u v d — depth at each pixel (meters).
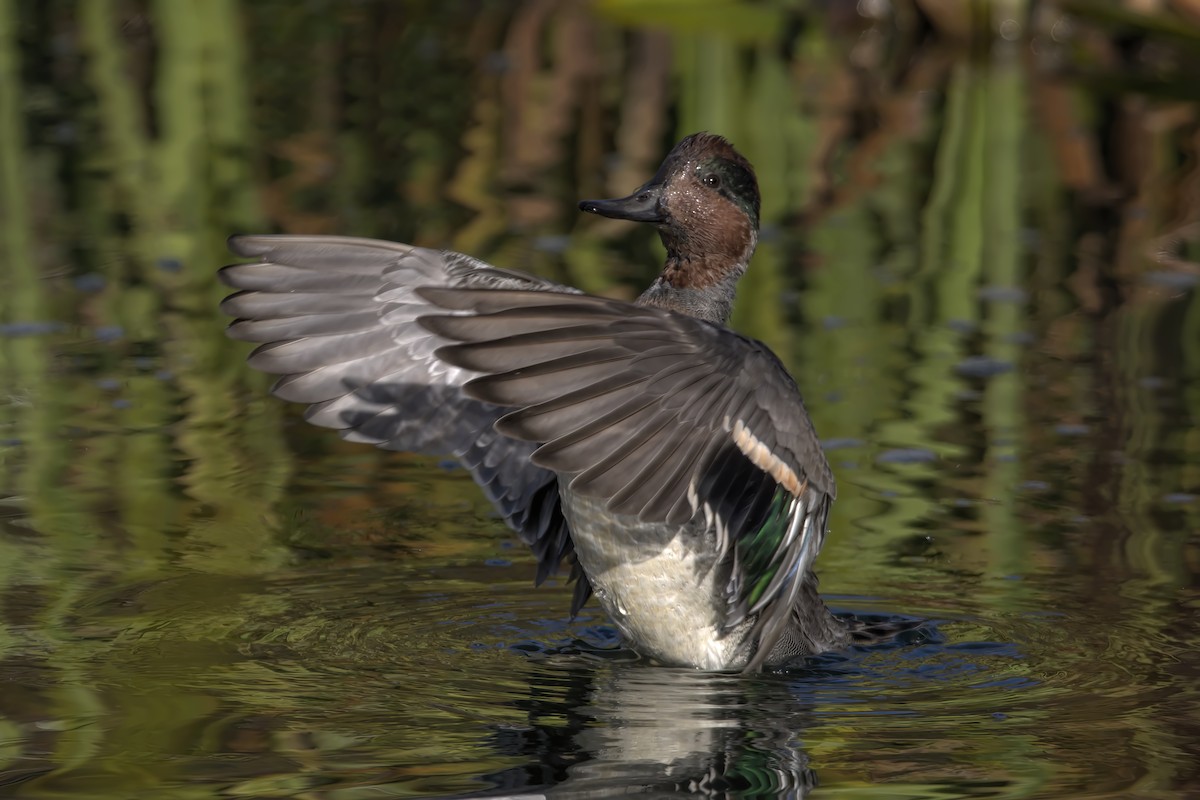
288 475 10.95
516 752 7.09
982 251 15.81
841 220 16.53
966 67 21.53
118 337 13.46
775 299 14.47
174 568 9.38
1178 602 9.05
